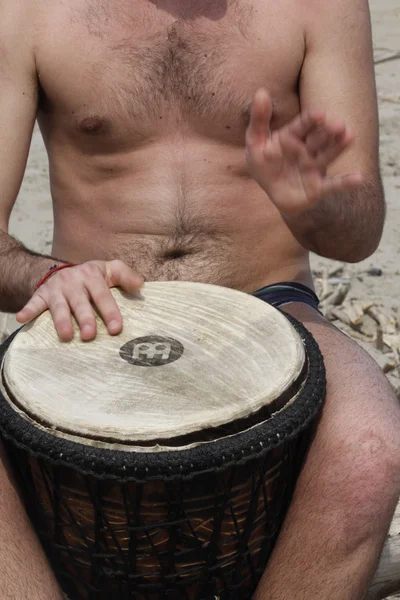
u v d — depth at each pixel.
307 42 2.78
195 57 2.73
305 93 2.78
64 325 2.20
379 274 4.48
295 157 2.15
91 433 1.88
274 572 2.07
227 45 2.74
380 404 2.19
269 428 1.93
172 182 2.76
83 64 2.73
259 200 2.79
